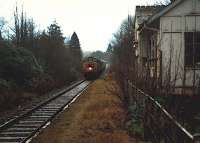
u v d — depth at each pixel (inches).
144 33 998.4
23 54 1369.3
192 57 810.8
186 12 831.7
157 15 834.2
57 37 1993.1
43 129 662.5
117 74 997.8
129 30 1344.7
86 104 1004.6
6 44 1282.0
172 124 410.0
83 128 657.6
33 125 696.4
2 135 610.9
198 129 521.3
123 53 904.3
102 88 1549.0
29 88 1291.8
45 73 1622.8
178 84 753.0
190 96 550.3
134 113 653.3
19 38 1680.6
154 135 499.5
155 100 507.2
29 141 568.7
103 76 2834.6
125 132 602.9
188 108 544.1
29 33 1756.9
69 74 2126.0
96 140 554.6
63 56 1991.9
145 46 1045.2
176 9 832.3
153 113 526.3
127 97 771.4
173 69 792.9
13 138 585.9
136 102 661.3
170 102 509.7
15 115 821.2
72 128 663.8
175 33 831.7
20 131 644.7
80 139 574.9
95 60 2591.0
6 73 1224.8
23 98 1106.1
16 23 1684.3
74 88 1691.7
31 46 1720.0
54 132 635.5
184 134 353.4
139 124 597.0
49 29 2080.5
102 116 756.6
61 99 1167.0
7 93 999.6
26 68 1320.1
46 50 1788.9
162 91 528.4
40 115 818.8
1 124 703.7
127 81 778.2
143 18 1343.5
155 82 550.9
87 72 2529.5
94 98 1145.4
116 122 677.3
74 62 2965.1
